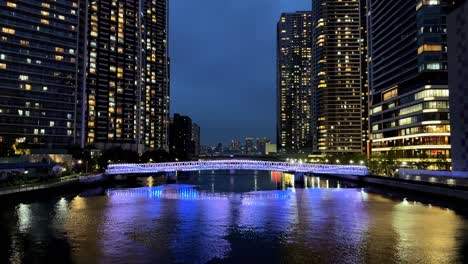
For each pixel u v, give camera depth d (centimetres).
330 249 4997
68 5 19538
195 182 16700
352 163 19350
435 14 15912
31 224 6494
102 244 5238
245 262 4488
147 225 6488
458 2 11469
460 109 11350
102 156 19288
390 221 6750
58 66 19225
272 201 9588
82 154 17038
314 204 8975
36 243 5259
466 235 5672
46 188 10212
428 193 9575
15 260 4516
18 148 15662
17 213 7550
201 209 8244
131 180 17075
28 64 18312
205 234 5850
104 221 6831
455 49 11638
